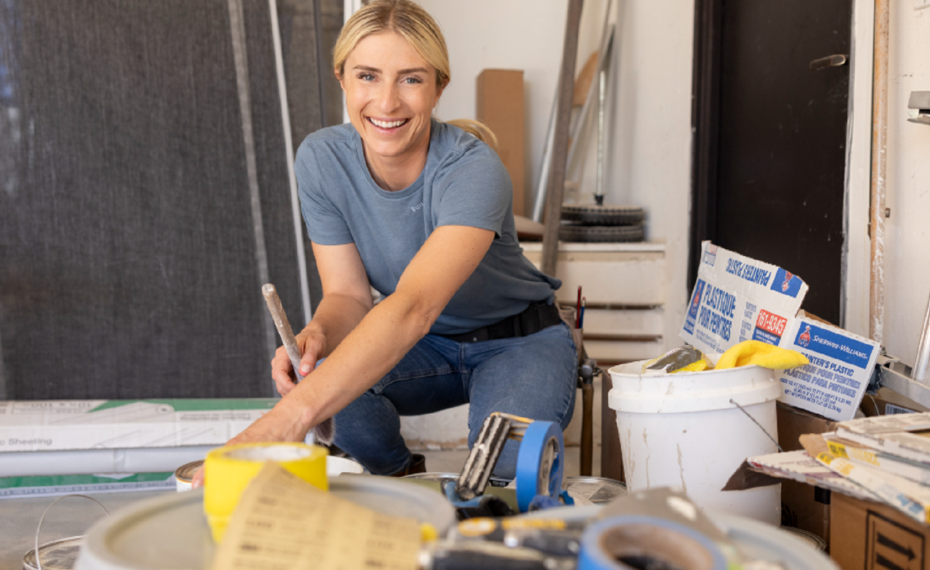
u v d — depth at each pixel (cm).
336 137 153
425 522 65
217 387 245
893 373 141
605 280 337
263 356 249
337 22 271
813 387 133
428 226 148
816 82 240
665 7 340
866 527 90
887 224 184
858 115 200
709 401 113
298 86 257
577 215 346
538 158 397
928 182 168
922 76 171
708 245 166
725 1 306
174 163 242
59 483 196
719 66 310
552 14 392
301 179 155
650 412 116
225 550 56
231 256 247
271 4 252
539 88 395
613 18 394
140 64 239
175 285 242
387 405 165
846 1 223
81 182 233
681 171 324
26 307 229
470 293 156
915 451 85
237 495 65
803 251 250
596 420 285
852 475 91
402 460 173
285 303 252
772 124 269
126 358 237
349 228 158
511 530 59
